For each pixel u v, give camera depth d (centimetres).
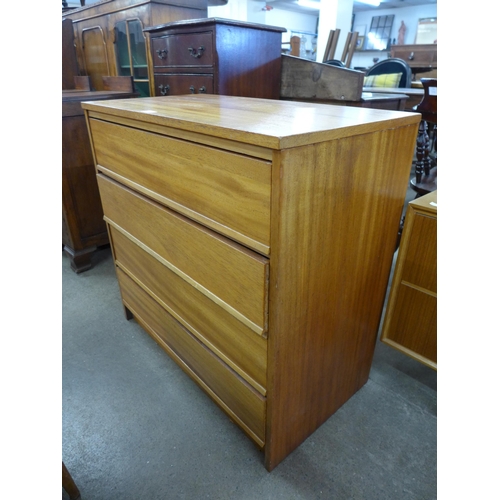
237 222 68
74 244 179
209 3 274
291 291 70
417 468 96
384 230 90
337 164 66
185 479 94
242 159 62
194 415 112
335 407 110
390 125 74
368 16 817
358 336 102
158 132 81
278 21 821
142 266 116
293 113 81
